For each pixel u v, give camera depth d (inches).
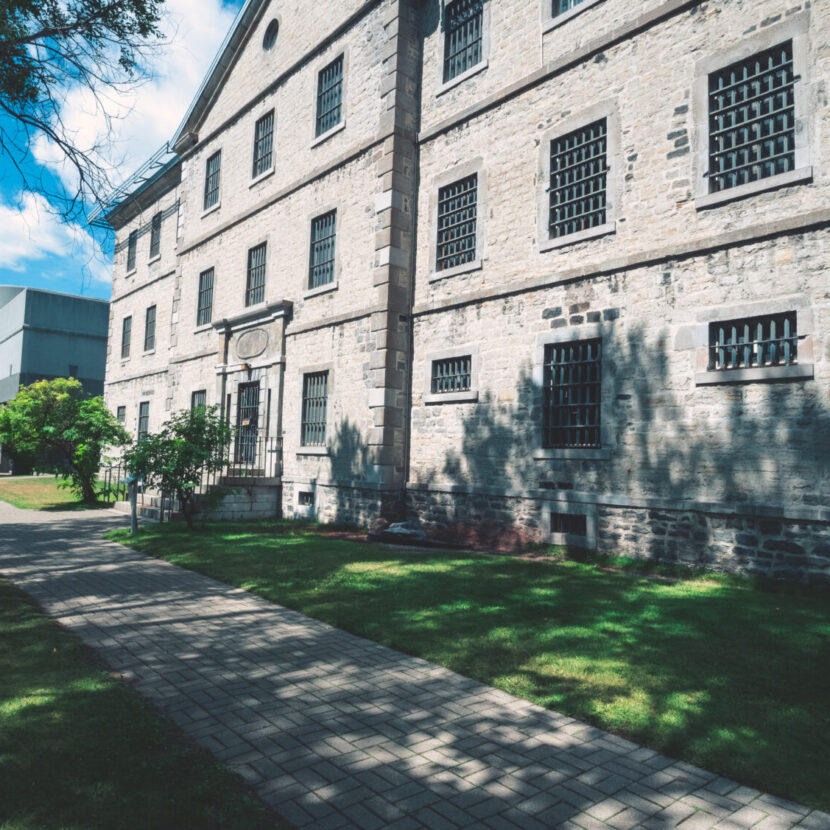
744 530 299.9
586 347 377.4
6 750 126.1
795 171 293.7
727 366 317.1
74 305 1465.3
